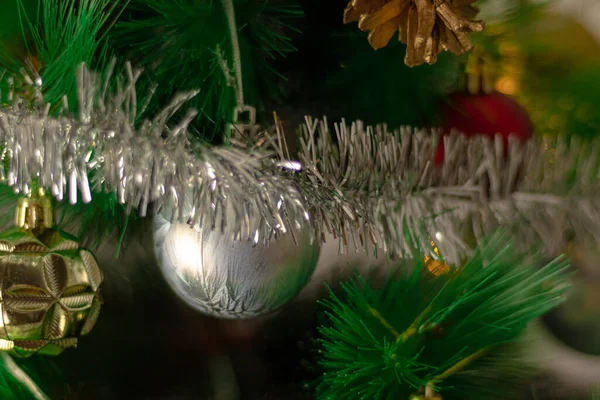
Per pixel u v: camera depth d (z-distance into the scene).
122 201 0.45
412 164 0.51
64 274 0.48
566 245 0.51
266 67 0.54
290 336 0.57
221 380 0.55
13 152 0.45
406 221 0.50
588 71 0.58
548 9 0.59
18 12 0.48
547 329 0.58
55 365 0.53
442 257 0.50
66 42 0.48
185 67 0.52
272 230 0.46
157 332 0.56
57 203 0.52
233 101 0.52
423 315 0.52
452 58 0.55
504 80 0.58
